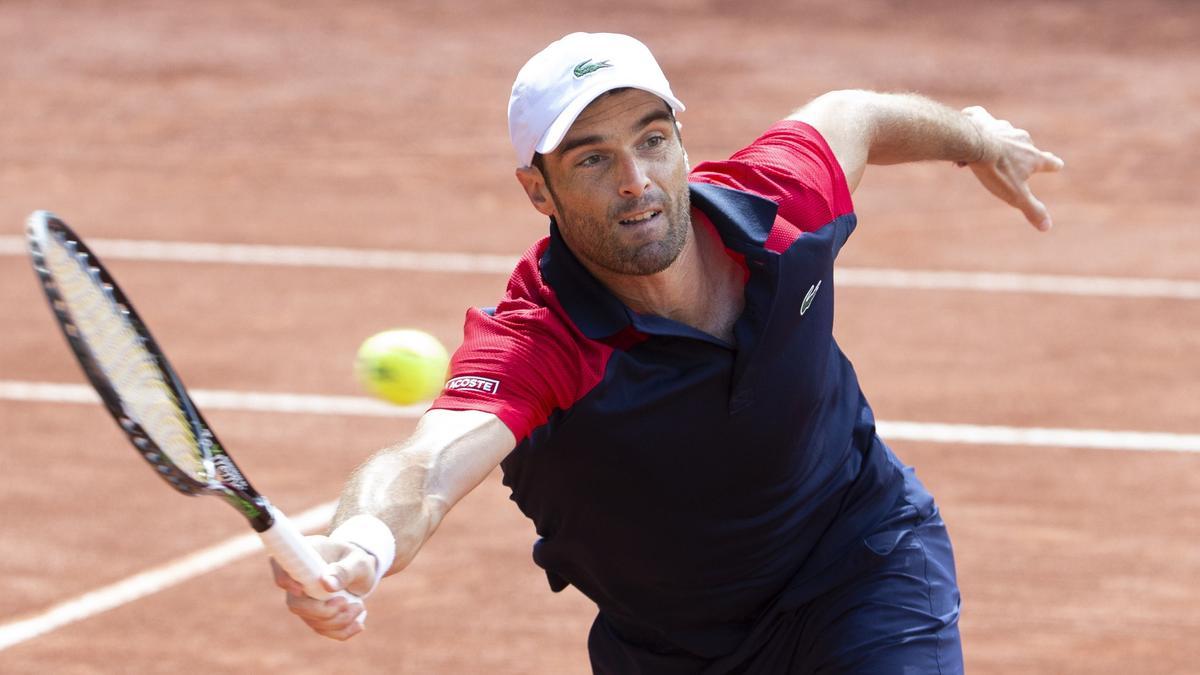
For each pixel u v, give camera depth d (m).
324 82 75.00
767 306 14.19
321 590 11.13
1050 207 56.81
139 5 86.88
